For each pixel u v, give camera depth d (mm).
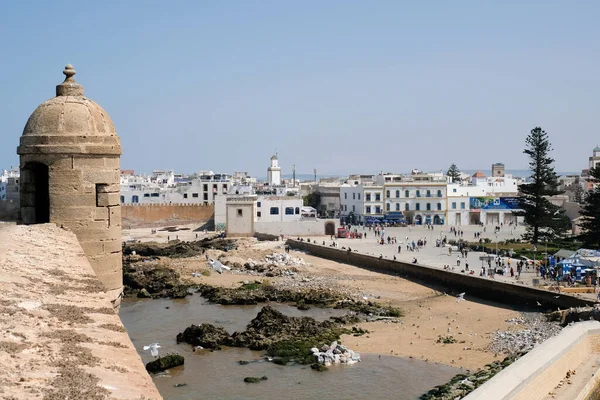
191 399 38031
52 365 10094
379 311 61938
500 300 64438
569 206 132125
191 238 126438
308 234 124875
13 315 12250
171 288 75500
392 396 38031
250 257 99500
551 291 58938
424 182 145625
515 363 31469
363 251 100062
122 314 63719
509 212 146625
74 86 20922
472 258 90250
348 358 45625
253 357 47031
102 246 20078
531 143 104062
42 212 21844
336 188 160500
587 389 33250
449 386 38531
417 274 80000
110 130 20656
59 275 16078
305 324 55125
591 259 67938
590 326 40531
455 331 53375
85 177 19812
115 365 10930
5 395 8430
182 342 51719
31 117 20094
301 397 38156
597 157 181750
